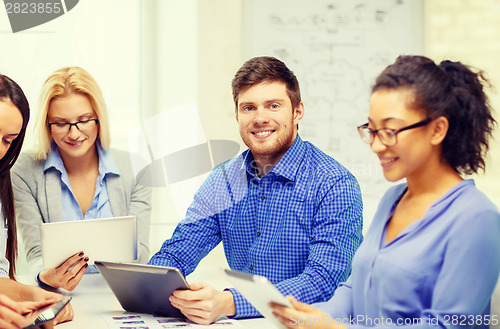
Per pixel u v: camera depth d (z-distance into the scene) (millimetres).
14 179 2064
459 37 3148
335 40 3236
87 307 1537
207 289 1355
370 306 1146
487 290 997
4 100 1526
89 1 3260
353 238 1605
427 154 1073
